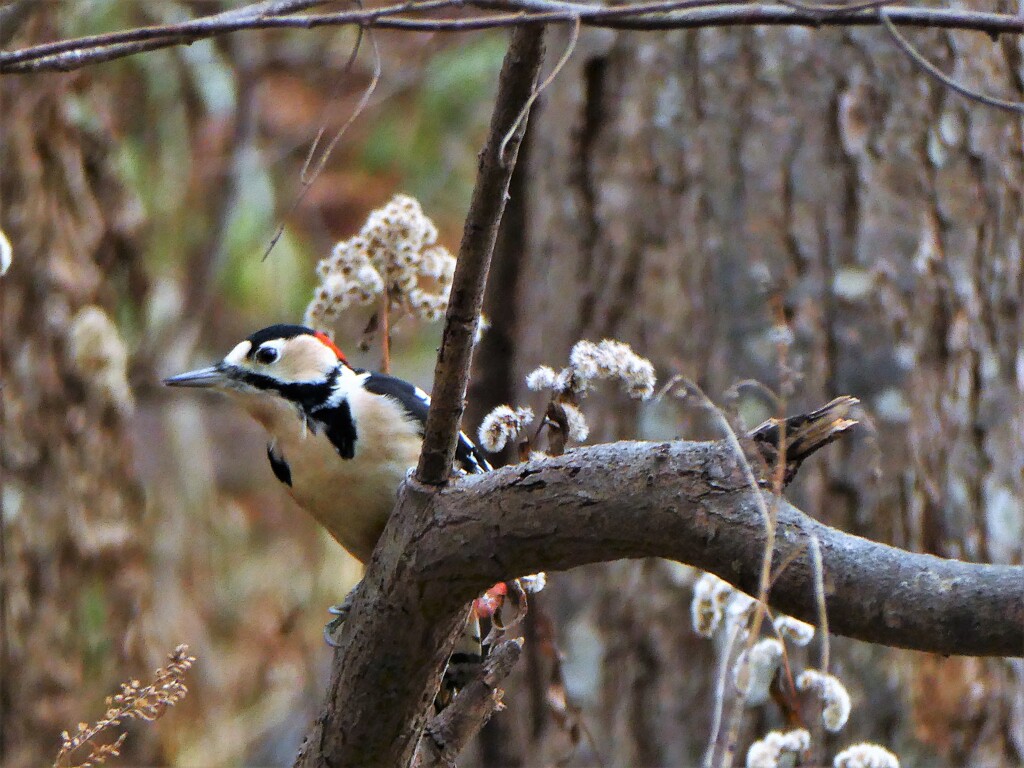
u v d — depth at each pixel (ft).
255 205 56.03
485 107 57.47
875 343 34.37
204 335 56.90
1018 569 14.52
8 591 45.57
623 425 35.94
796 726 22.15
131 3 49.85
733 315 34.99
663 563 36.01
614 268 36.91
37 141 45.98
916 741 33.42
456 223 57.62
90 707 46.11
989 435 34.68
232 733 49.90
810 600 15.31
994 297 35.09
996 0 34.01
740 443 16.20
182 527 52.54
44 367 46.06
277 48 57.77
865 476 34.01
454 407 17.44
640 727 35.76
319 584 53.36
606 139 37.35
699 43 36.04
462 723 20.58
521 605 21.30
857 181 34.86
